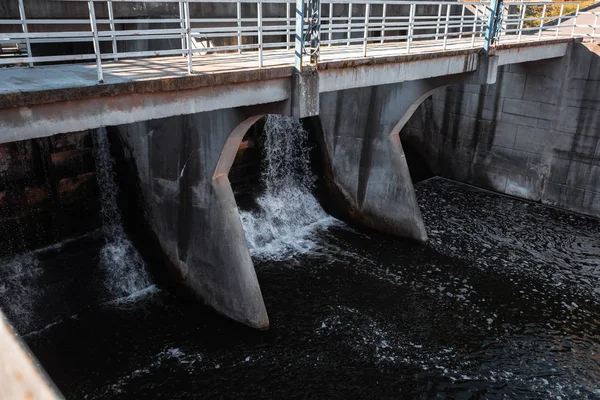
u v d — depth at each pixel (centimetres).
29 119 816
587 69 2164
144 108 956
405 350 1391
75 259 1556
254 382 1257
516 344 1434
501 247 1986
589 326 1523
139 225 1647
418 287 1688
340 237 2038
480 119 2548
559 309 1600
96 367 1278
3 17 1429
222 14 1897
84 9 1602
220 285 1473
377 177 2038
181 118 1391
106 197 1644
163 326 1449
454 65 1669
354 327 1470
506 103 2441
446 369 1328
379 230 2094
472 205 2409
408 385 1270
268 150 2077
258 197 2070
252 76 1099
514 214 2316
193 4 1794
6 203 1440
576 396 1253
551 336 1473
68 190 1559
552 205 2417
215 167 1378
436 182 2717
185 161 1429
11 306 1404
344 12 2323
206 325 1459
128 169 1596
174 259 1573
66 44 1703
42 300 1458
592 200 2288
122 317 1481
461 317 1541
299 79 1175
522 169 2475
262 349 1370
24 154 1445
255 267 1766
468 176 2678
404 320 1516
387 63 1420
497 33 1744
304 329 1455
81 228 1614
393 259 1866
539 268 1838
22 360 218
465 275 1772
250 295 1423
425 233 1995
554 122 2312
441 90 2639
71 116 863
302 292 1630
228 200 1422
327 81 1270
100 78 891
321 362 1334
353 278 1723
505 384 1284
